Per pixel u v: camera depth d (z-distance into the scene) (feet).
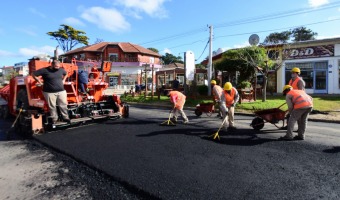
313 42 61.77
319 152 16.06
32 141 20.54
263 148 16.97
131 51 127.03
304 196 10.66
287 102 18.72
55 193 11.66
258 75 69.67
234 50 48.65
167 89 63.46
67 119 22.30
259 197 10.61
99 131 22.54
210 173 13.06
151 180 12.41
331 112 32.37
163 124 25.12
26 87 24.73
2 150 18.38
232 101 22.11
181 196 10.83
